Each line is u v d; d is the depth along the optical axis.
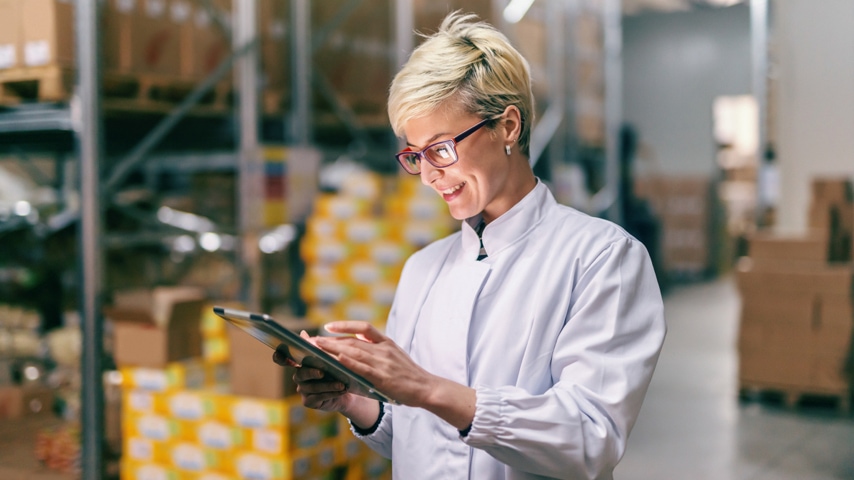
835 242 5.30
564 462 1.15
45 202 4.69
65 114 3.33
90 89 3.12
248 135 4.51
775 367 5.20
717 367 6.25
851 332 4.98
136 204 4.68
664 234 11.90
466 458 1.30
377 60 5.62
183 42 4.06
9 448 3.40
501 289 1.33
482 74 1.26
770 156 10.04
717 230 11.82
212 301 4.06
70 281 4.54
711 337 7.45
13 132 3.72
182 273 4.73
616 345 1.23
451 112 1.26
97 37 3.13
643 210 9.99
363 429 1.50
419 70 1.26
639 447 4.29
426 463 1.35
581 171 7.83
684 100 13.30
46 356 4.16
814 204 5.27
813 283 5.07
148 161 5.16
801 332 5.12
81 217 3.13
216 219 4.86
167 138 5.03
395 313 1.52
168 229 4.62
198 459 2.96
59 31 3.21
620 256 1.28
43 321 4.39
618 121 8.59
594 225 1.33
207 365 3.15
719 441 4.39
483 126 1.27
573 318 1.25
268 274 4.68
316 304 4.35
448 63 1.25
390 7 5.70
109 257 4.51
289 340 1.03
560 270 1.30
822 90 6.10
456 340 1.32
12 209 4.56
